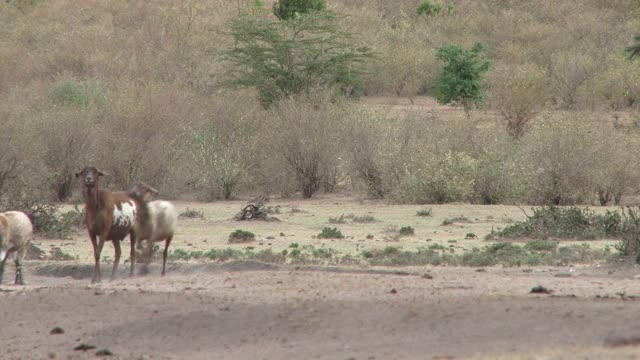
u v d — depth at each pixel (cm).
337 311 3956
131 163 11469
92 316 4169
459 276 5200
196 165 11656
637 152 11000
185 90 15812
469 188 10662
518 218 9219
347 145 11731
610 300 3994
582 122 11769
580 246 6669
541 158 10825
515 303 3888
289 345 3528
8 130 10344
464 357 3106
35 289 4862
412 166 11200
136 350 3616
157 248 6550
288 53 17225
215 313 4038
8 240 5431
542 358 2934
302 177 11794
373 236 7894
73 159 11112
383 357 3206
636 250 5928
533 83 16838
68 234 8138
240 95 14625
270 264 5812
